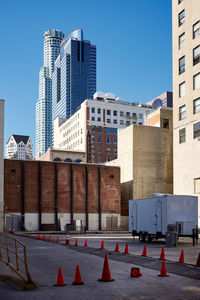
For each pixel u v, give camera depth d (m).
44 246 28.08
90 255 21.67
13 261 19.02
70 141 150.50
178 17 56.16
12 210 61.59
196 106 50.97
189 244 30.95
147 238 32.53
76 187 66.94
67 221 65.19
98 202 68.25
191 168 51.12
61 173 66.12
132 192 70.81
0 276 14.09
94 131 133.75
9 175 62.28
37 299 10.66
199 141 49.69
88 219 66.81
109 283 13.00
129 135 73.62
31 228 62.31
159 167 73.31
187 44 53.53
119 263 18.16
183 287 12.30
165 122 76.00
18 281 12.85
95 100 136.62
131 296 11.04
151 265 16.97
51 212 64.25
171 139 75.31
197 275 14.26
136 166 71.69
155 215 31.58
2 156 57.06
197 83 51.00
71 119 150.75
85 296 11.04
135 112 143.62
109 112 138.50
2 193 56.59
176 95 55.81
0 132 57.31
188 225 30.22
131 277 14.12
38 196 63.81
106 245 28.22
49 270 16.12
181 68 55.00
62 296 11.04
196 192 49.78
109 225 68.31
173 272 15.19
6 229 60.62
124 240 35.69
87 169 68.12
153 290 11.85
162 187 72.94
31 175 63.78
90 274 14.95
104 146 134.38
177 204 30.28
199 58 50.75
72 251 24.05
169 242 27.38
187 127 52.62
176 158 54.88
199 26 50.88
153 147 73.56
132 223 35.66
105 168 69.81
